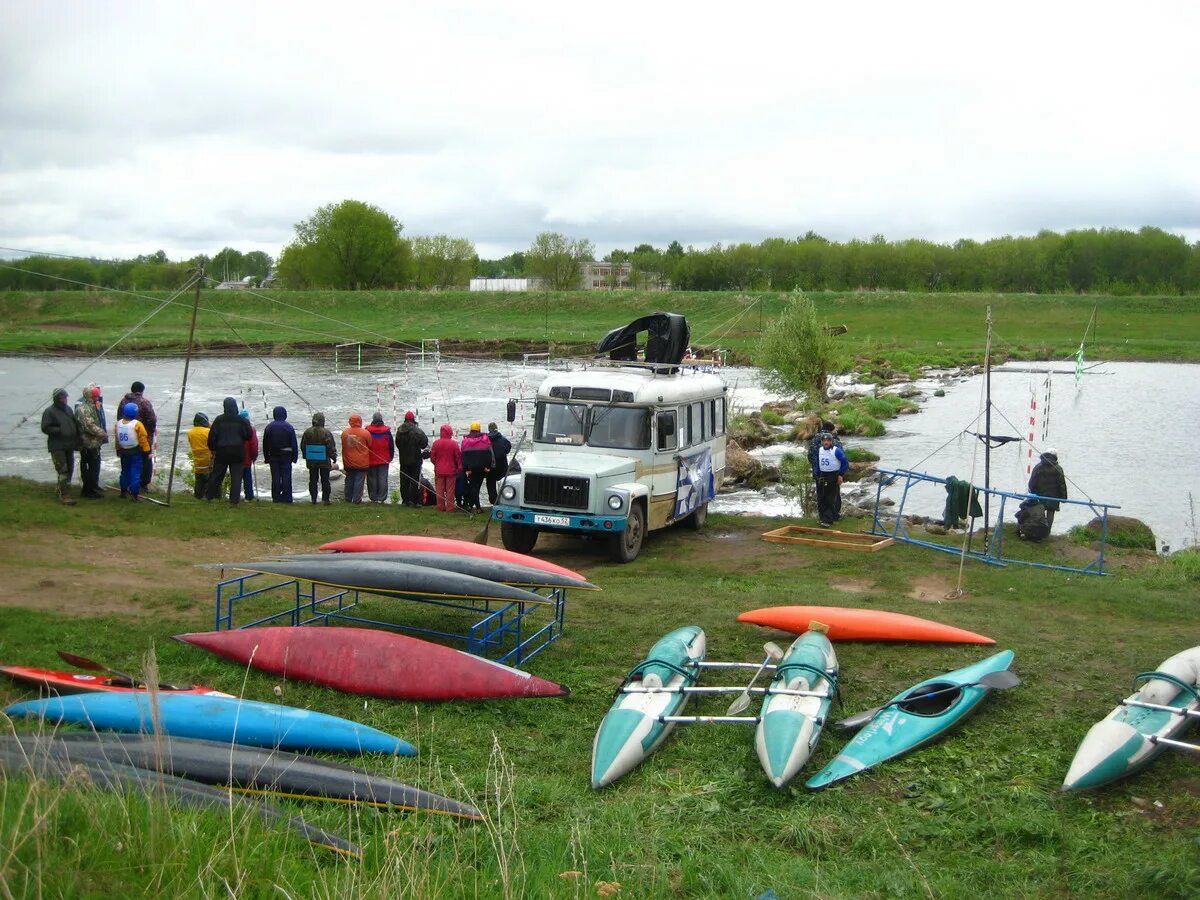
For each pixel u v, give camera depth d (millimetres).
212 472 19109
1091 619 12531
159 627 10789
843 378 54500
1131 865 6402
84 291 71438
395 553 11531
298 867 5719
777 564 15797
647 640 11219
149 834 5465
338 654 9508
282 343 63906
